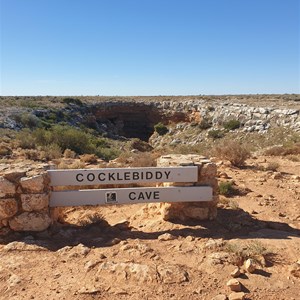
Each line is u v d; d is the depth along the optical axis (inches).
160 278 107.2
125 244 134.0
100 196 154.3
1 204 140.2
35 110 1024.2
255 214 179.3
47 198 146.6
